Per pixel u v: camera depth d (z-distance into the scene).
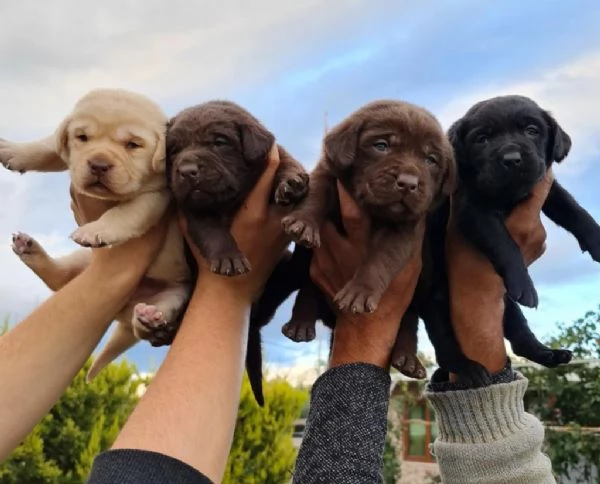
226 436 0.35
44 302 0.43
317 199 0.48
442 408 0.48
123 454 0.30
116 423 1.33
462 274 0.52
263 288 0.51
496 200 0.54
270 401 1.45
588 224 0.61
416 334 0.53
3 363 0.40
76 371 0.42
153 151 0.50
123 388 1.35
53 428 1.28
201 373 0.36
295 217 0.46
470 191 0.55
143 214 0.48
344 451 0.39
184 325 0.40
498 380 0.49
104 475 0.29
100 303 0.44
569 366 1.41
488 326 0.51
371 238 0.48
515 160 0.52
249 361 0.56
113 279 0.45
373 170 0.48
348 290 0.44
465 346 0.51
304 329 0.51
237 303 0.42
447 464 0.47
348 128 0.50
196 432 0.33
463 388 0.48
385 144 0.50
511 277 0.51
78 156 0.49
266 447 1.44
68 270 0.53
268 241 0.47
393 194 0.46
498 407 0.47
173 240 0.51
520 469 0.45
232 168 0.49
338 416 0.40
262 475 1.42
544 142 0.57
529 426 0.47
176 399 0.34
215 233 0.46
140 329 0.47
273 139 0.51
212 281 0.43
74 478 1.26
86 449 1.28
